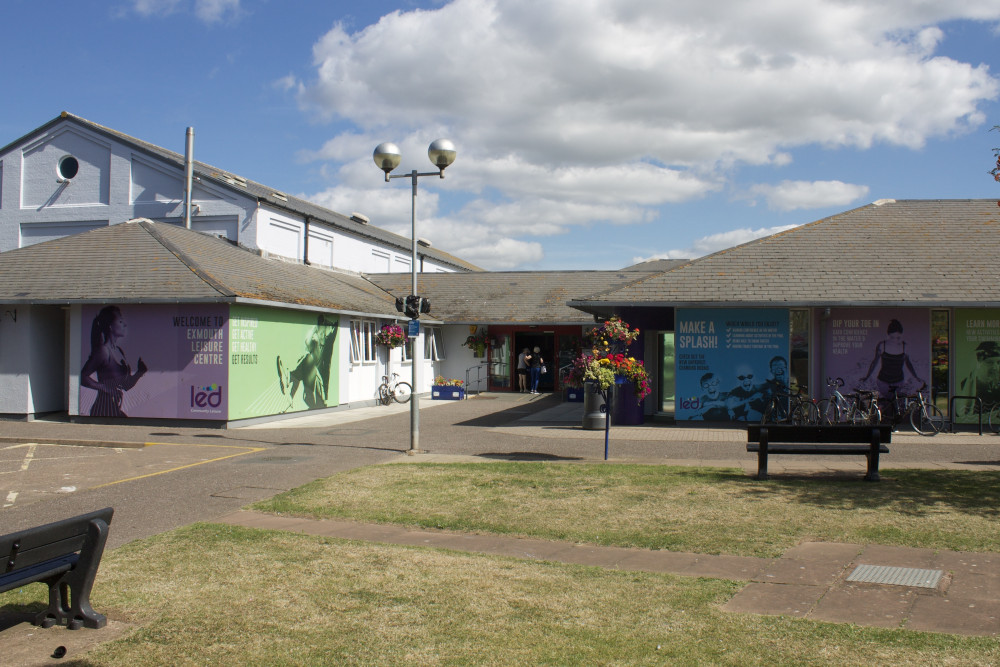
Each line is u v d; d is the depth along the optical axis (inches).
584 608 212.7
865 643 183.2
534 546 287.3
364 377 994.1
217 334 707.4
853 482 403.9
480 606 214.7
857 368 679.7
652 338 786.8
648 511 338.6
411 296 555.2
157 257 768.3
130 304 722.8
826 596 221.1
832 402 652.7
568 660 176.6
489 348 1256.2
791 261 717.9
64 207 1165.7
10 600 221.3
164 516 338.3
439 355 1259.2
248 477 439.2
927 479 409.1
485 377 1259.8
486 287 1317.7
